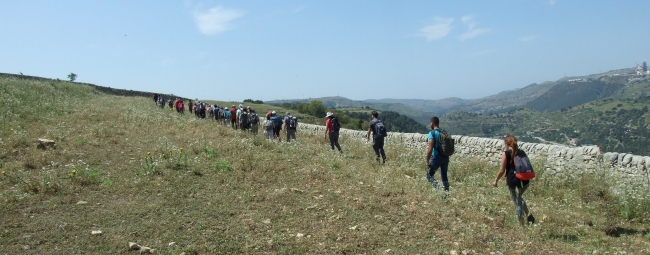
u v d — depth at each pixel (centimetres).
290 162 986
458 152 1379
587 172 953
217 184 746
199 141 1195
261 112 6138
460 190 810
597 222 651
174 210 595
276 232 523
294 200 661
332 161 1015
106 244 471
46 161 870
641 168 855
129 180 751
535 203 763
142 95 5297
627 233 597
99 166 865
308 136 1948
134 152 1041
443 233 537
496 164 1220
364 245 490
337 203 652
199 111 2581
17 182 695
